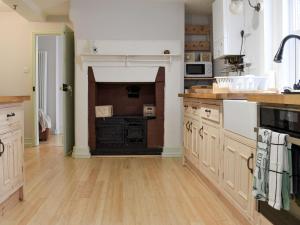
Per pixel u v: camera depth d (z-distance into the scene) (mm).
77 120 4906
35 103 6051
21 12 5148
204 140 3316
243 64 3805
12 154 2623
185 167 4234
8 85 6023
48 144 6297
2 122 2400
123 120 4961
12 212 2594
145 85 5422
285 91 2059
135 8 4898
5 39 5977
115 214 2561
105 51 4887
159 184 3420
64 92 4914
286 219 1692
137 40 4918
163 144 5020
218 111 2803
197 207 2713
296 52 2898
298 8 2891
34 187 3309
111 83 5234
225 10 3777
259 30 3369
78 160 4695
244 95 2555
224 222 2387
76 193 3105
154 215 2541
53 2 4969
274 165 1632
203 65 5270
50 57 7910
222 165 2721
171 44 4953
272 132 1692
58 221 2414
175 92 4984
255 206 2049
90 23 4859
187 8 5262
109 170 4070
